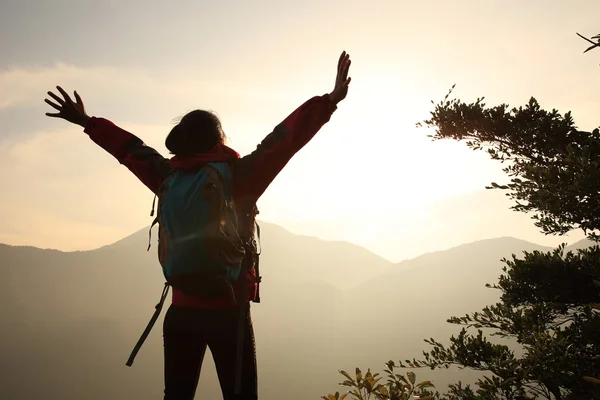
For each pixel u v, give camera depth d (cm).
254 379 197
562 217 674
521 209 757
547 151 791
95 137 250
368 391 367
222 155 208
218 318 195
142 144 243
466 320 895
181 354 198
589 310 807
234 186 204
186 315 197
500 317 863
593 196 603
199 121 211
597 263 825
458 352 813
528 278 851
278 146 205
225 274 191
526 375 694
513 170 832
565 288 812
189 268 189
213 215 193
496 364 750
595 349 720
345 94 211
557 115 806
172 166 210
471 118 838
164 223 198
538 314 861
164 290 196
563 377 671
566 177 618
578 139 779
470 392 713
